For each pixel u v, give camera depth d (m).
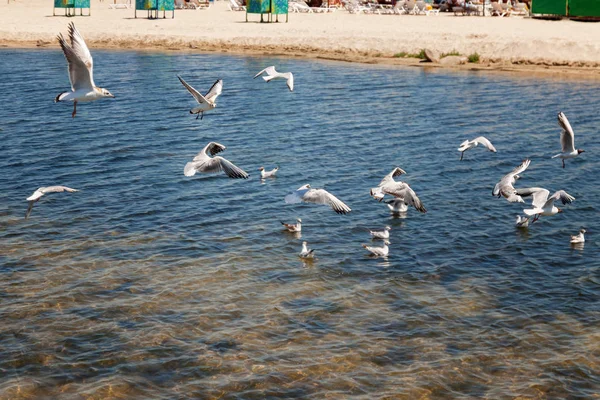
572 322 22.23
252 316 22.41
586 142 41.91
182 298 23.45
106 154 39.34
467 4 99.31
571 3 85.75
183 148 40.88
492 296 23.94
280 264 26.17
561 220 30.59
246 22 92.44
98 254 26.73
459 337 21.38
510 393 18.72
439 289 24.41
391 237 28.73
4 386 18.78
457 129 45.00
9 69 65.88
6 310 22.48
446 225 29.95
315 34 80.56
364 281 24.94
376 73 64.62
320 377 19.30
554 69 65.38
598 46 67.19
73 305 22.88
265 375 19.34
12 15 99.75
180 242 27.95
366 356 20.31
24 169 36.44
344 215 30.98
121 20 96.19
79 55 17.47
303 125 46.09
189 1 115.31
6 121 46.03
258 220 30.34
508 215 31.08
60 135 43.00
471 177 36.03
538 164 38.06
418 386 18.95
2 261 25.95
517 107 50.81
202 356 20.19
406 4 100.31
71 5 99.50
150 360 19.98
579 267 26.09
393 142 42.09
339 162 38.25
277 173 36.34
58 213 30.70
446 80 61.12
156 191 33.62
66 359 19.98
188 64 69.56
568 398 18.55
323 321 22.17
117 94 55.19
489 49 70.38
